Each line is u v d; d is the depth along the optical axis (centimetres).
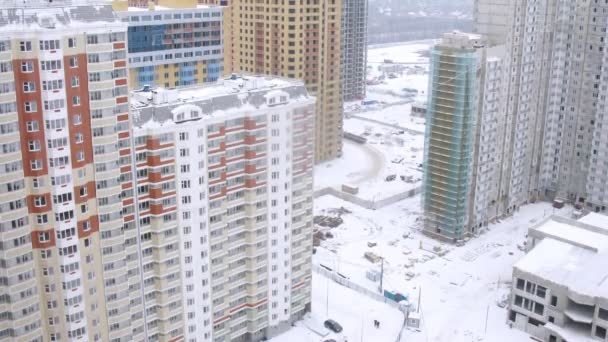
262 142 14925
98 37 11469
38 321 12106
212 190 14362
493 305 18538
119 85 12094
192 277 14475
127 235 13088
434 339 16875
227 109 14275
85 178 11944
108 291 12900
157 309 14200
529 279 16962
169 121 13300
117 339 13312
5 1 11062
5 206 11188
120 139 12438
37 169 11350
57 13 11056
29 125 11112
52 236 11819
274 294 16325
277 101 14962
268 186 15400
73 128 11531
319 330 16850
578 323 16750
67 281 12075
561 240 18912
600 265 17562
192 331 14888
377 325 17138
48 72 10944
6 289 11625
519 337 17050
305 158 15962
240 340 16288
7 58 10644
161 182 13375
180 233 14012
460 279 19888
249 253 15588
